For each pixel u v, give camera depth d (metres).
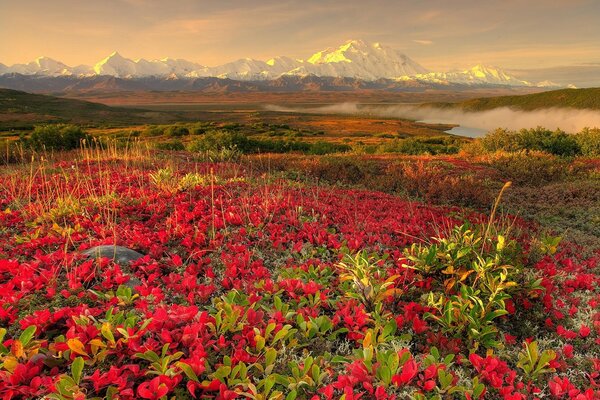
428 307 4.77
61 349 3.46
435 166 19.06
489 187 15.70
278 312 4.27
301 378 3.42
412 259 5.43
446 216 9.48
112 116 183.50
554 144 28.28
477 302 4.52
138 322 4.06
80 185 10.34
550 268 6.28
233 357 3.57
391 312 4.82
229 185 11.05
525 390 3.62
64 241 6.29
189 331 3.69
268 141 40.31
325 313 4.94
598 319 4.90
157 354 3.54
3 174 13.12
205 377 3.45
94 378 3.07
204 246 6.54
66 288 4.81
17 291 4.56
